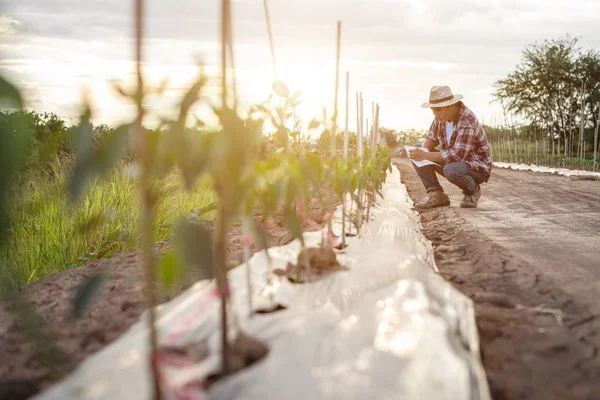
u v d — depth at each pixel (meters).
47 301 2.80
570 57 29.69
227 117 1.55
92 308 2.60
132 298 2.74
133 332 2.09
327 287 2.60
